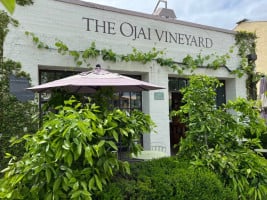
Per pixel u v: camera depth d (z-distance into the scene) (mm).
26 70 6180
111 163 2855
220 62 9039
